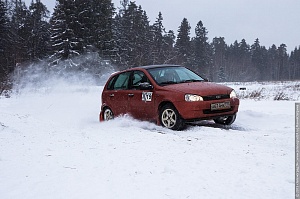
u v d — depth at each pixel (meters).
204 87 6.27
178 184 3.02
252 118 7.78
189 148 4.38
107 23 42.59
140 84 6.78
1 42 43.62
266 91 23.39
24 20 51.16
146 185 3.00
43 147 4.59
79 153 4.21
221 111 6.20
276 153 4.14
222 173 3.34
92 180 3.14
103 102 8.12
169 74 7.07
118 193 2.80
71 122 7.82
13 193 2.83
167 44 55.53
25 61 42.41
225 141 4.84
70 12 37.69
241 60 107.38
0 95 18.59
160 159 3.84
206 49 77.88
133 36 50.44
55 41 37.56
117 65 42.16
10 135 5.46
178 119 6.04
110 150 4.34
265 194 2.78
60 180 3.15
